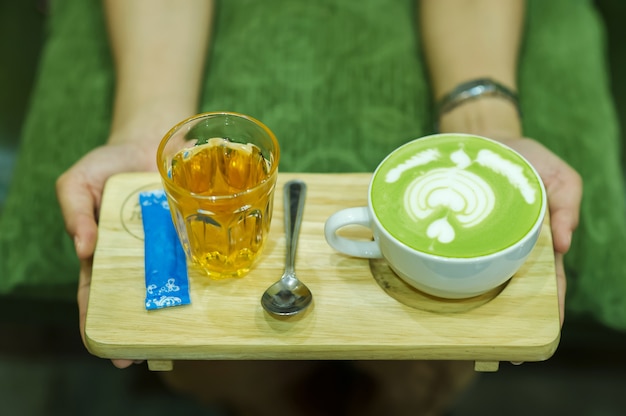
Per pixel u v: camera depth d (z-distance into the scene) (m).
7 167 1.42
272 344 0.69
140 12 1.17
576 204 0.90
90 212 0.88
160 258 0.75
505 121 1.06
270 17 1.22
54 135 1.13
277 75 1.15
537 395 1.23
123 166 0.97
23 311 1.18
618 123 1.44
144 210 0.80
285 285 0.73
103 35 1.24
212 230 0.71
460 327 0.70
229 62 1.17
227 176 0.77
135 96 1.11
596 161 1.09
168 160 0.74
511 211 0.67
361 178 0.84
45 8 1.57
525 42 1.22
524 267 0.74
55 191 1.02
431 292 0.70
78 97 1.17
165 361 0.74
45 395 1.28
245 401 0.98
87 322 0.71
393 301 0.72
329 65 1.16
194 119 0.75
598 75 1.20
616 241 1.04
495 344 0.69
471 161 0.71
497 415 1.21
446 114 1.09
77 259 1.05
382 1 1.25
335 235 0.72
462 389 1.02
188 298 0.72
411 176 0.70
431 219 0.67
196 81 1.15
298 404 0.99
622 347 1.24
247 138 0.76
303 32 1.20
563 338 1.17
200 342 0.70
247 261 0.74
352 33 1.20
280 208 0.81
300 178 0.84
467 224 0.66
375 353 0.70
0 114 1.47
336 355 0.70
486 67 1.13
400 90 1.13
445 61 1.15
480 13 1.18
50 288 1.06
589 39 1.24
